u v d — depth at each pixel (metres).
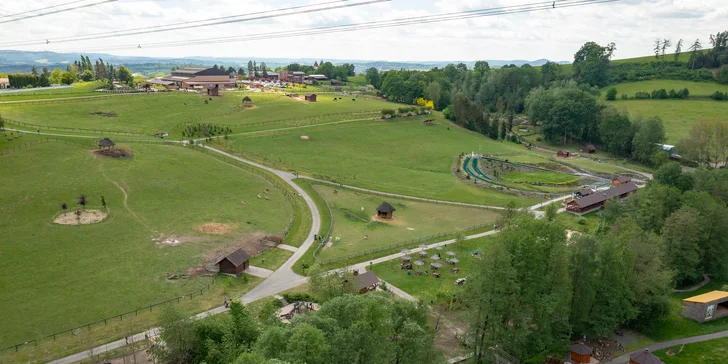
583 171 199.88
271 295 85.50
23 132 156.62
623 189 163.88
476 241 119.06
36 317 73.62
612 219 126.50
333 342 50.44
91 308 77.19
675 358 80.31
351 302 58.03
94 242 99.31
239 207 126.69
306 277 93.50
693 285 111.00
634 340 86.19
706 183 142.75
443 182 171.62
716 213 112.88
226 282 89.06
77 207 113.69
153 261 94.31
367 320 52.66
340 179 161.38
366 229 123.38
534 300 73.38
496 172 188.00
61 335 69.88
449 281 97.06
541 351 78.19
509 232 80.31
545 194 164.38
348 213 132.88
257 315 75.88
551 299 72.94
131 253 96.69
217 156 165.75
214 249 102.19
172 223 112.81
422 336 58.75
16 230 99.69
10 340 67.81
